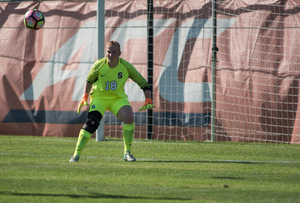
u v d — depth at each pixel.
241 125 28.84
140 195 9.52
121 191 10.01
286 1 28.33
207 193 9.84
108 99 17.42
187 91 29.66
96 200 8.95
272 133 28.41
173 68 29.89
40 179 11.88
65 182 11.34
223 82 29.06
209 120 29.28
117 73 17.19
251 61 28.69
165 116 30.06
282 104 28.22
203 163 16.83
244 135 28.78
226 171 14.30
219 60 29.17
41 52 31.97
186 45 29.75
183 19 29.86
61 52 31.64
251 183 11.61
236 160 18.59
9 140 27.56
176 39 29.89
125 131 17.48
